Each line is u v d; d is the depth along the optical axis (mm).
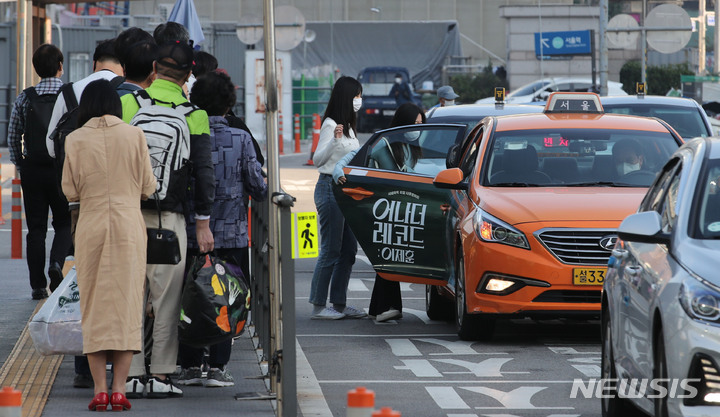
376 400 17719
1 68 91125
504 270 21844
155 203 16906
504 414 16703
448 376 19641
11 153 26078
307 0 187000
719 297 12445
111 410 16547
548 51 128000
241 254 18828
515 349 22203
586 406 17219
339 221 25969
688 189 14383
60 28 91438
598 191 23062
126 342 16312
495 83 132750
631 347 14453
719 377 12180
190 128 17297
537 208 22156
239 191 18656
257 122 72312
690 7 164625
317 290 26297
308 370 20250
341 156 25641
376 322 25953
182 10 36250
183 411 16484
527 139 24750
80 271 16406
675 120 37625
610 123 25266
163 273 17219
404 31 120000
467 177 24734
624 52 135875
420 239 24641
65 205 26281
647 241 13867
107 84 16766
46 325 16938
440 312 26125
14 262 35062
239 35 68312
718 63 104875
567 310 21609
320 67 114250
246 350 21984
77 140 16453
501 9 133125
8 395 10961
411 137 26031
